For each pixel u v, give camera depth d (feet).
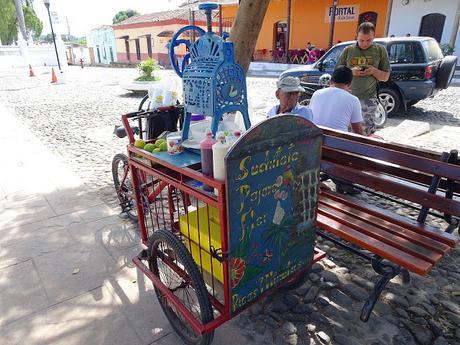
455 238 6.84
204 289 5.96
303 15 65.57
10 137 22.03
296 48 68.39
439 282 8.35
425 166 7.63
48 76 65.16
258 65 64.59
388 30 55.26
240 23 12.73
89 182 14.73
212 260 6.49
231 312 5.95
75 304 7.82
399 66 24.07
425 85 23.61
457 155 7.58
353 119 11.49
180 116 9.30
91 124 25.54
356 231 7.48
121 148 19.54
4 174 15.81
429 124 23.58
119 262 9.27
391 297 7.85
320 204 8.68
